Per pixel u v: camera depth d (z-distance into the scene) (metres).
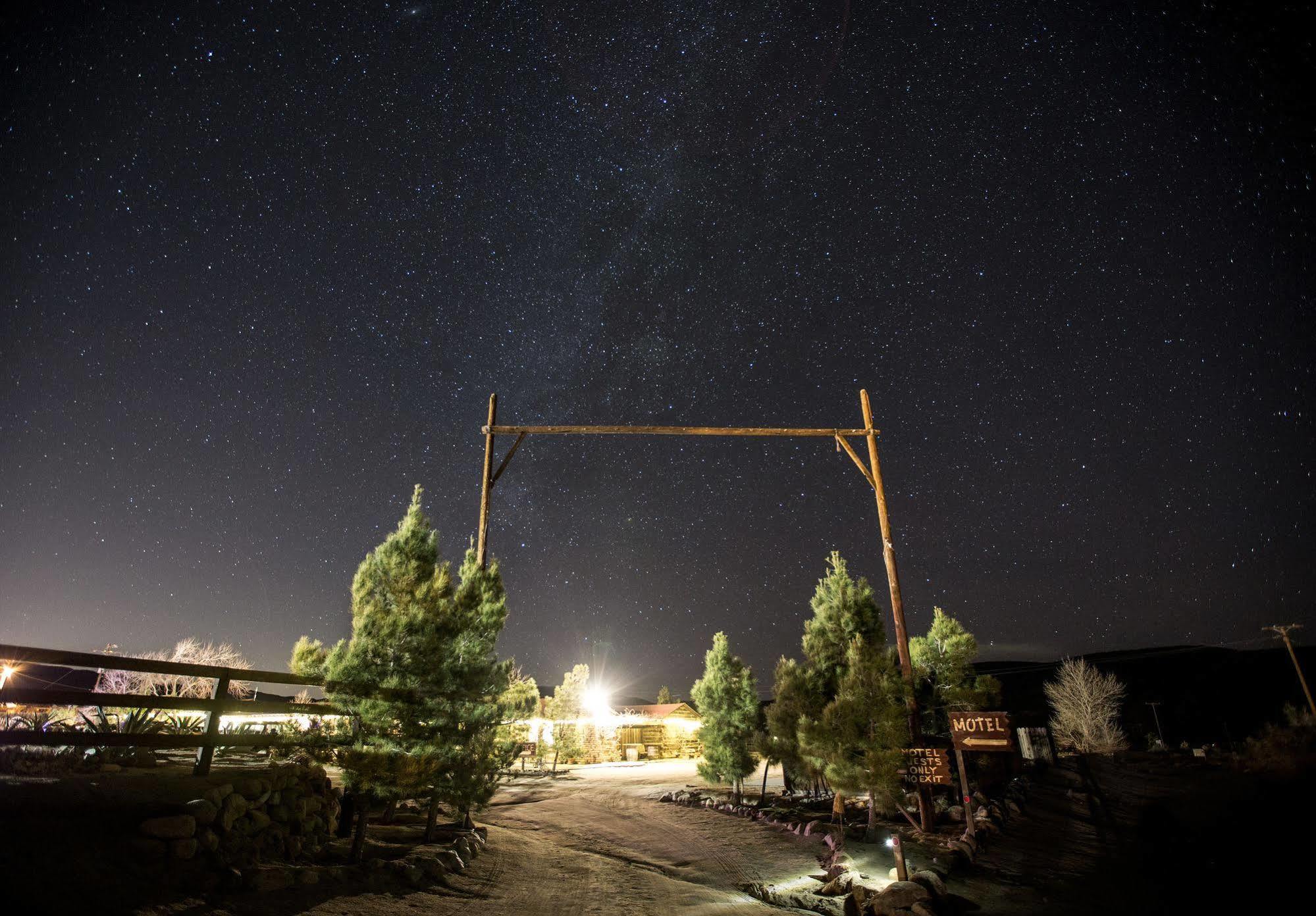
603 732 39.03
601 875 10.86
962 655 18.20
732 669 19.64
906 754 11.31
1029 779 21.22
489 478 14.53
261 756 12.83
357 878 7.96
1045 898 10.72
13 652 6.21
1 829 5.61
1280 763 25.58
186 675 7.89
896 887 9.55
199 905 5.98
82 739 6.82
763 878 11.62
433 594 9.87
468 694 10.10
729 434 15.89
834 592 16.52
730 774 18.61
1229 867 12.74
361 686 8.99
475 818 16.23
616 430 15.31
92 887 5.45
